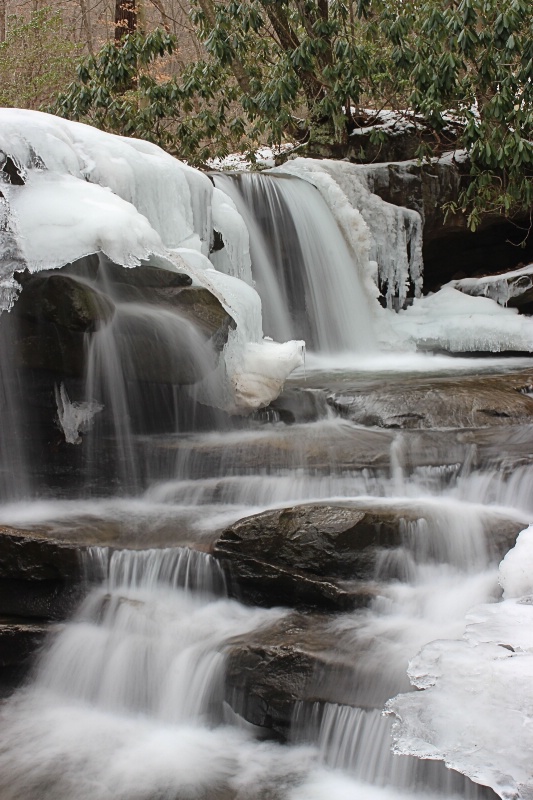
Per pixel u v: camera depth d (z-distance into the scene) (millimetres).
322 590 4727
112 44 12148
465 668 3512
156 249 6172
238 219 8617
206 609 4938
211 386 6867
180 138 12625
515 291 10688
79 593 5129
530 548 4570
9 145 6062
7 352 6121
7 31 16234
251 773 4043
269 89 11805
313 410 7047
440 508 5184
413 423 6621
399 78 11570
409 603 4637
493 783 2979
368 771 3922
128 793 3928
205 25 12570
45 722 4559
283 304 9688
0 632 4965
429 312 10906
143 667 4652
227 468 6105
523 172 11070
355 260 10500
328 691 4121
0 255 5699
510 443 6016
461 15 10242
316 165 10836
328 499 5555
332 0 12656
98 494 6230
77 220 5746
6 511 5992
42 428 6391
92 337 6215
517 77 10438
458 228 11531
